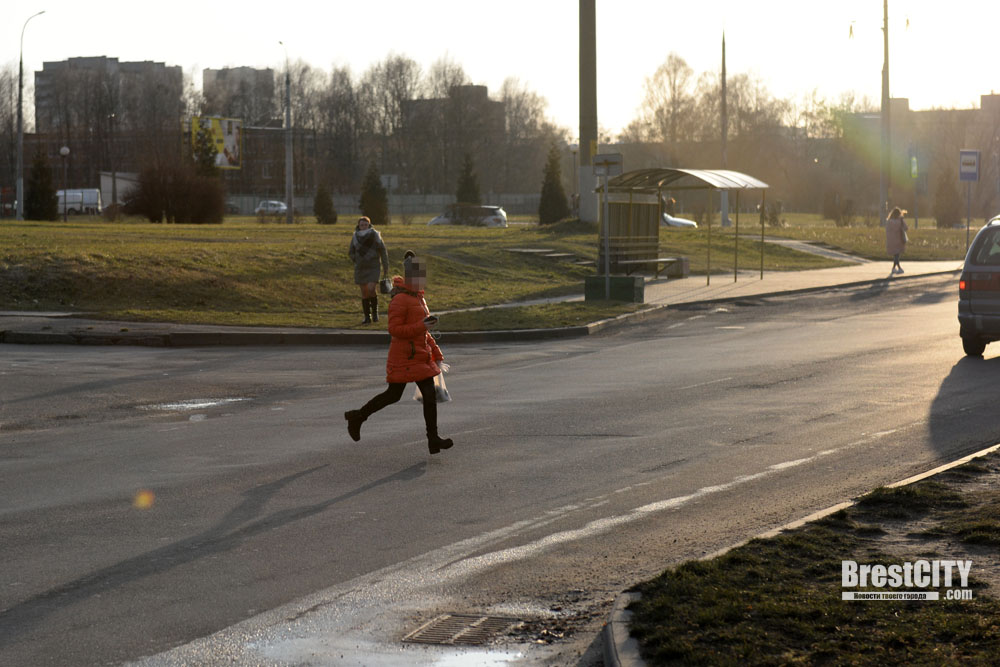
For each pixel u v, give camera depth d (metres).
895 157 156.00
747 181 39.41
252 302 30.77
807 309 31.66
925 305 32.28
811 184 158.38
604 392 17.08
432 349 12.82
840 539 8.43
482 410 15.55
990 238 20.55
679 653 6.17
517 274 40.06
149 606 7.53
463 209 82.44
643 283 32.41
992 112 151.38
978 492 9.82
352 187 165.62
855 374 18.61
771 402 15.85
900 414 14.73
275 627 7.14
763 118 155.88
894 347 22.44
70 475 11.62
